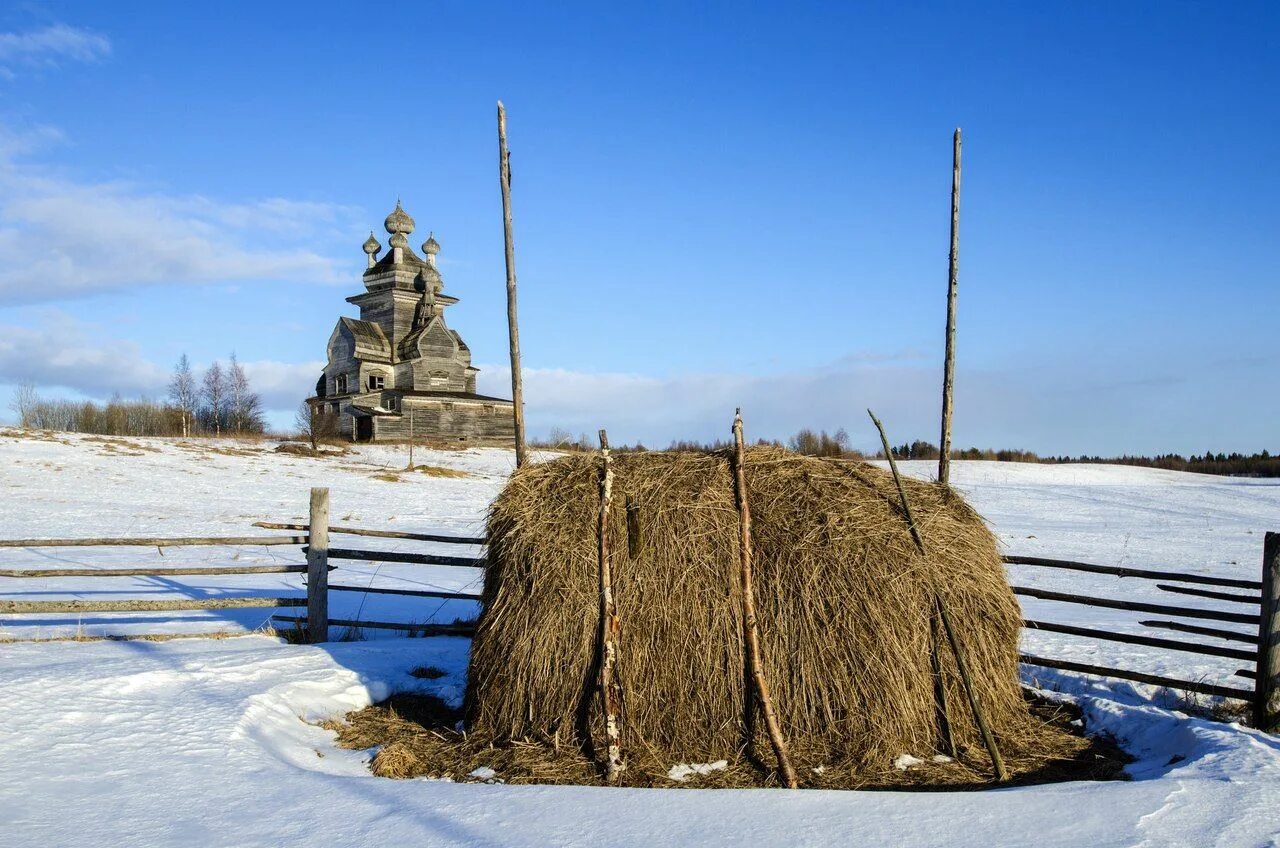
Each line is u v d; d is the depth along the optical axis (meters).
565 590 6.64
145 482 30.39
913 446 67.19
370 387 57.06
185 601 9.64
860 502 6.96
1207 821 4.75
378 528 23.33
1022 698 7.64
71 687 7.06
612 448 8.28
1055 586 16.66
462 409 57.06
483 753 6.47
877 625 6.46
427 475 39.06
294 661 8.39
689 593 6.53
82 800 5.06
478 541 10.34
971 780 6.11
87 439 40.00
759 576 6.59
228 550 18.52
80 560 16.39
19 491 26.39
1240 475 65.88
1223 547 24.80
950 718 6.57
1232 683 8.62
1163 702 7.90
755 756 6.23
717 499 6.82
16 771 5.44
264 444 49.97
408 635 10.24
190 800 5.11
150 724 6.38
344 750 6.69
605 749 6.25
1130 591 16.09
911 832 4.63
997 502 39.22
